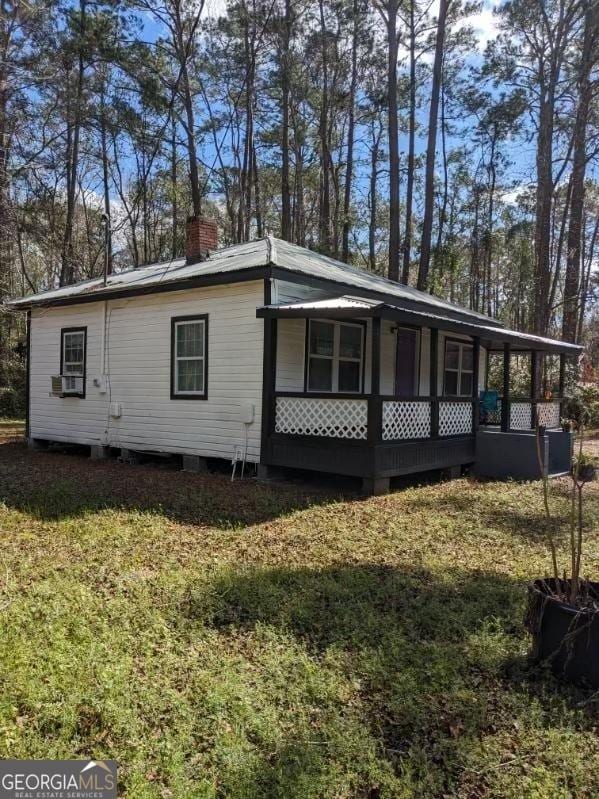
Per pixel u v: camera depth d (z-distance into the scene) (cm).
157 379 1123
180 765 243
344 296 1049
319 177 3338
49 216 1744
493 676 325
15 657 316
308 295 1010
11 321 1326
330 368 1077
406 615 404
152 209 3141
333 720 278
